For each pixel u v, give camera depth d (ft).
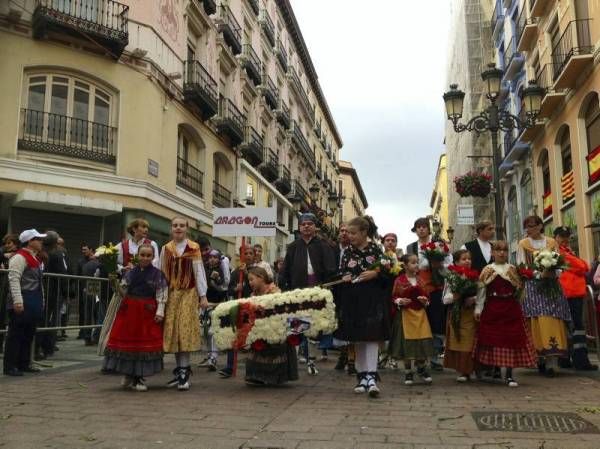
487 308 21.52
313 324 19.65
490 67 39.65
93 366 25.30
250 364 20.92
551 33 64.18
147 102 56.13
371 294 19.07
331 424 14.28
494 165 38.73
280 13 115.85
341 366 26.61
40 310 23.16
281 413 15.66
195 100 65.05
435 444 12.30
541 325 23.25
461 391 19.67
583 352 25.49
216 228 38.11
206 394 18.92
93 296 29.32
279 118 108.37
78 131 51.90
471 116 101.76
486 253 24.41
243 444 12.37
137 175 54.39
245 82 87.15
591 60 51.26
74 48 51.75
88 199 50.44
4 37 48.42
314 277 23.31
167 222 60.13
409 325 21.21
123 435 13.15
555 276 23.58
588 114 54.44
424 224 25.98
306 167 139.74
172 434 13.26
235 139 80.12
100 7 53.83
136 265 20.07
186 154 69.00
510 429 13.67
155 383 21.42
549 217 66.64
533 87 40.86
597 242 52.47
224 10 77.77
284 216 114.83
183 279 20.44
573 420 14.57
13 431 13.46
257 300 20.17
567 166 61.41
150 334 19.58
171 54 61.46
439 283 25.29
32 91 50.14
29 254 23.04
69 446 12.19
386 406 16.72
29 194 47.34
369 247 19.72
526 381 22.11
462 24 108.06
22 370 23.17
